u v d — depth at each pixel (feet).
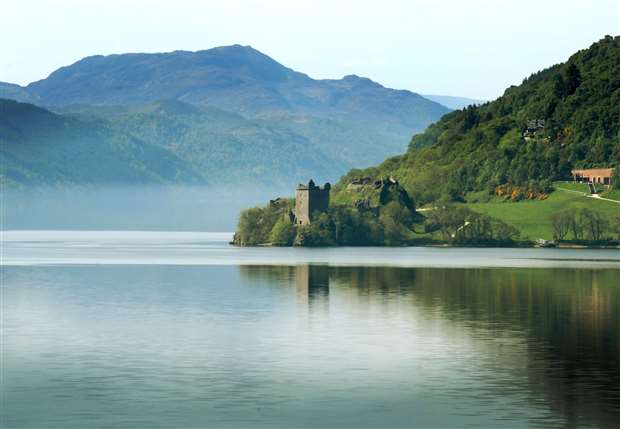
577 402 448.65
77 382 495.82
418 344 610.24
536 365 535.60
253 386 485.15
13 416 431.84
